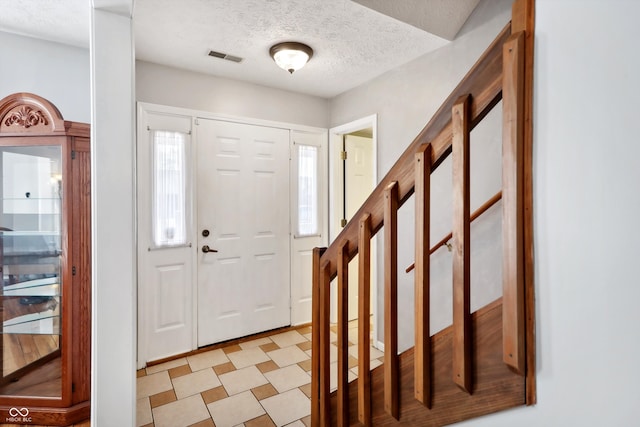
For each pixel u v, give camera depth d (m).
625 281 0.61
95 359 1.46
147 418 1.93
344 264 1.37
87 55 2.36
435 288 2.33
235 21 2.01
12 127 1.86
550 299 0.72
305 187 3.39
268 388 2.25
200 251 2.80
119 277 1.49
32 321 1.94
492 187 1.97
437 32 2.15
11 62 2.17
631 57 0.59
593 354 0.65
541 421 0.74
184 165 2.71
